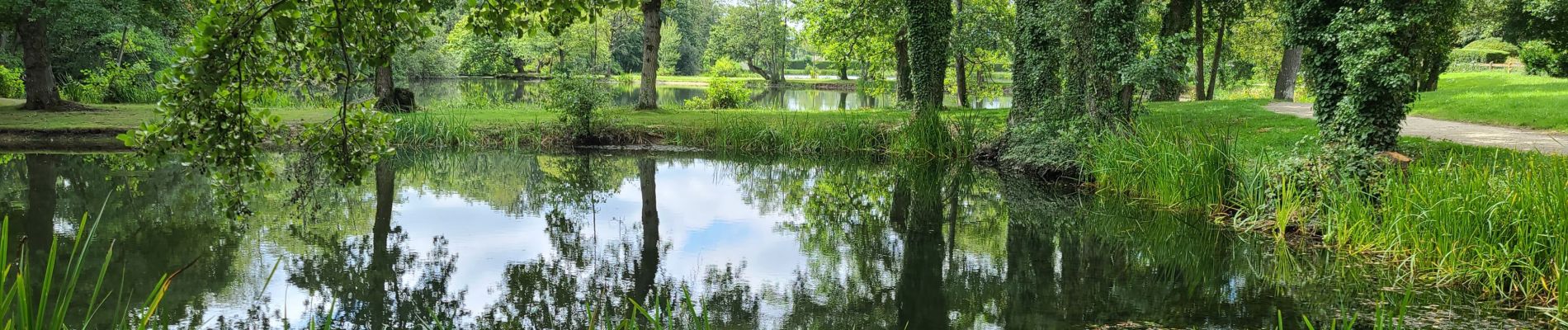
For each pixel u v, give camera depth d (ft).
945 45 79.10
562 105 67.21
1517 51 175.11
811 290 26.99
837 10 99.30
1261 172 36.17
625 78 150.51
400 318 23.30
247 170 13.84
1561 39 104.17
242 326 21.89
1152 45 52.70
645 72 83.82
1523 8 103.65
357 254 30.68
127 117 68.39
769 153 66.90
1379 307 13.99
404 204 42.29
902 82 97.50
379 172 54.24
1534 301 23.09
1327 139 36.68
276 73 13.35
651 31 83.10
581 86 67.05
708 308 24.91
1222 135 43.34
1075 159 50.21
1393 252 28.25
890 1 90.79
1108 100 50.96
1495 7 109.19
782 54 223.30
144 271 27.12
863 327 22.98
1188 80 52.42
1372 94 33.88
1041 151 53.62
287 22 12.73
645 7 82.99
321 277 27.35
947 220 40.29
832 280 28.45
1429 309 22.82
